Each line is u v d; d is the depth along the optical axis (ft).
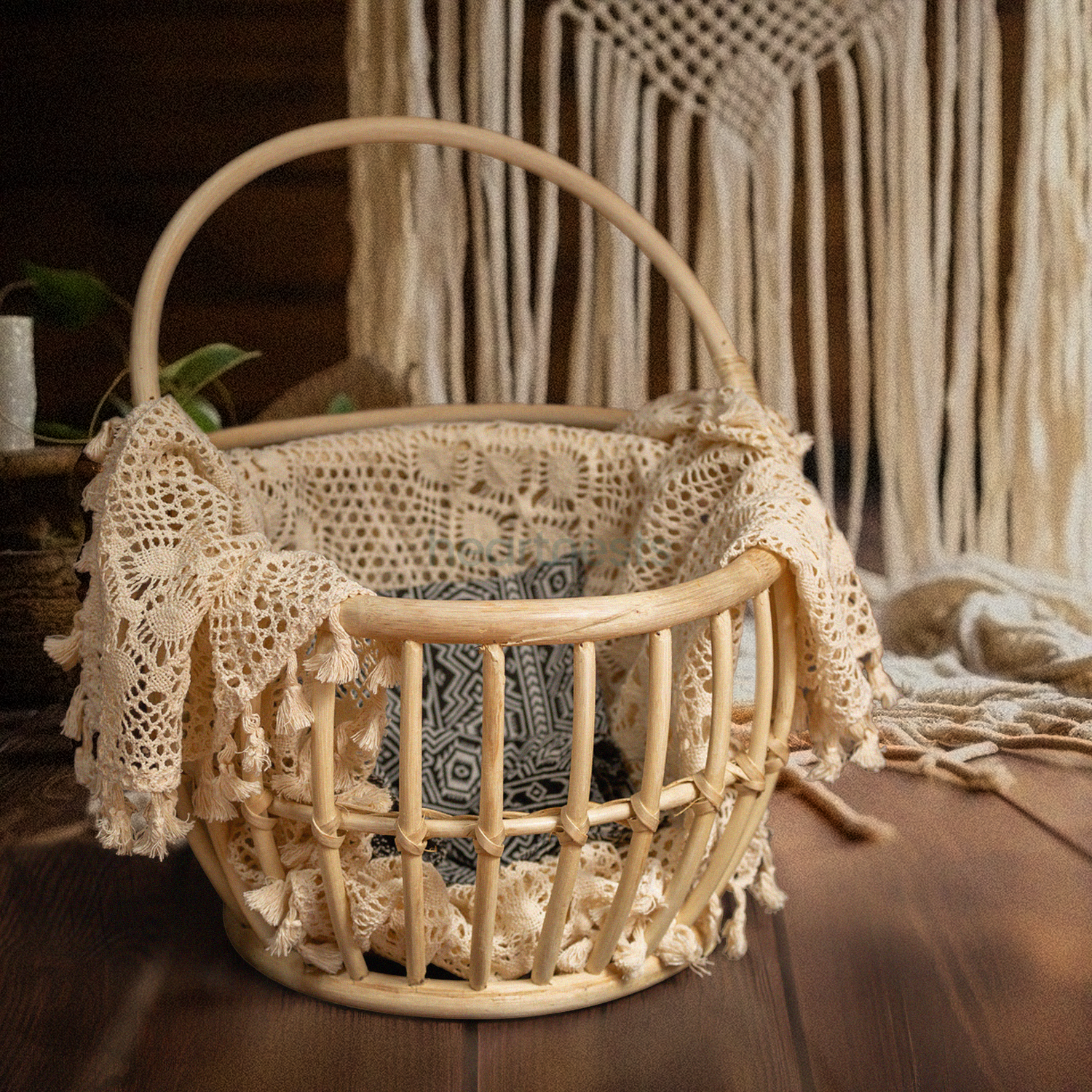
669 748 3.18
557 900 2.34
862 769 4.10
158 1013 2.59
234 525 2.90
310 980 2.61
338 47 5.24
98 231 5.35
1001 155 5.42
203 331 5.41
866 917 3.07
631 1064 2.40
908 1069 2.39
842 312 5.52
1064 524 5.56
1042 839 3.54
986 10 5.28
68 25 5.19
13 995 2.67
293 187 5.32
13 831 3.60
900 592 5.35
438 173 5.25
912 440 5.50
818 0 5.19
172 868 3.40
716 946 2.92
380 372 5.26
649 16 5.18
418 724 2.13
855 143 5.30
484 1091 2.30
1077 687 4.57
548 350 5.44
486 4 5.14
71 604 4.33
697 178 5.39
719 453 3.29
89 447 2.77
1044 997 2.67
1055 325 5.49
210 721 2.44
